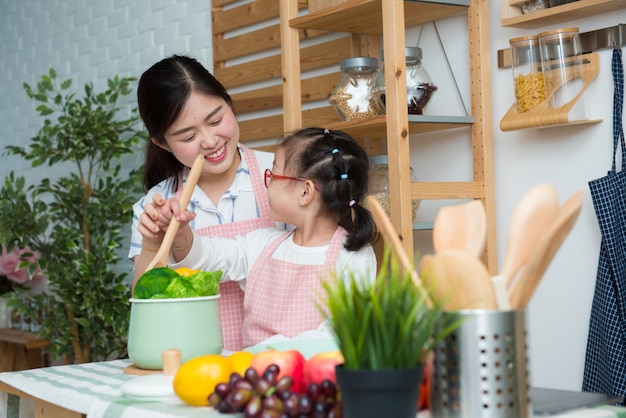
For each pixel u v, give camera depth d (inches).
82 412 49.6
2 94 200.8
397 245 40.5
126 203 143.3
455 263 37.6
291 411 38.1
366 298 36.3
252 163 82.2
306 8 114.7
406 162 86.0
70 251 144.7
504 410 36.6
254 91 128.4
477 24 91.5
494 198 92.6
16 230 142.4
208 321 57.2
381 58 106.3
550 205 39.4
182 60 75.2
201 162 65.0
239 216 80.7
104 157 147.9
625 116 80.0
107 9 165.8
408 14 95.3
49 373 60.8
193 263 70.9
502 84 92.3
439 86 100.3
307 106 120.2
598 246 82.8
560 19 85.4
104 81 167.2
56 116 181.0
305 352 54.7
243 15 129.9
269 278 70.7
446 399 37.5
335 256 68.4
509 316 36.7
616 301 77.2
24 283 165.5
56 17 181.8
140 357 56.7
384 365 35.4
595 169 82.9
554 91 81.7
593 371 80.1
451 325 36.9
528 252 39.1
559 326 87.0
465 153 96.5
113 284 148.3
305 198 68.9
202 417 41.5
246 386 41.2
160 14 150.8
